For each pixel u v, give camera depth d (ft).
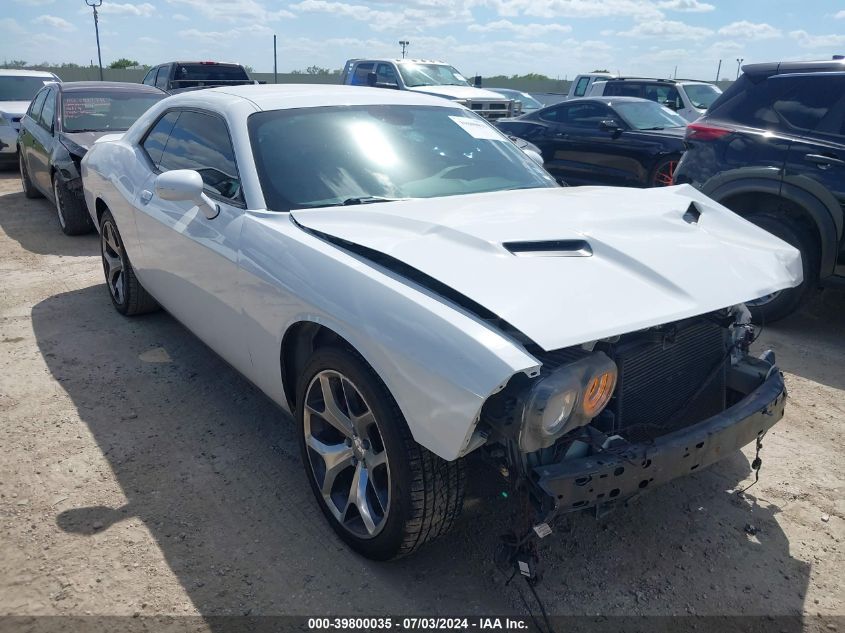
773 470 10.76
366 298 7.68
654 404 8.36
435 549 8.88
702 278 8.14
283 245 9.04
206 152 11.55
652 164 30.14
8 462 10.52
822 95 16.19
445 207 9.38
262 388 10.27
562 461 7.24
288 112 11.11
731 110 17.72
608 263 7.98
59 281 19.49
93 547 8.70
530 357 6.54
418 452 7.48
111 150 15.52
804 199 15.87
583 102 33.42
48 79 46.88
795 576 8.53
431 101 12.96
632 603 8.07
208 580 8.23
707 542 9.11
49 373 13.61
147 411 12.21
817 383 13.93
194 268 11.12
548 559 8.76
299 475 10.39
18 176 39.75
